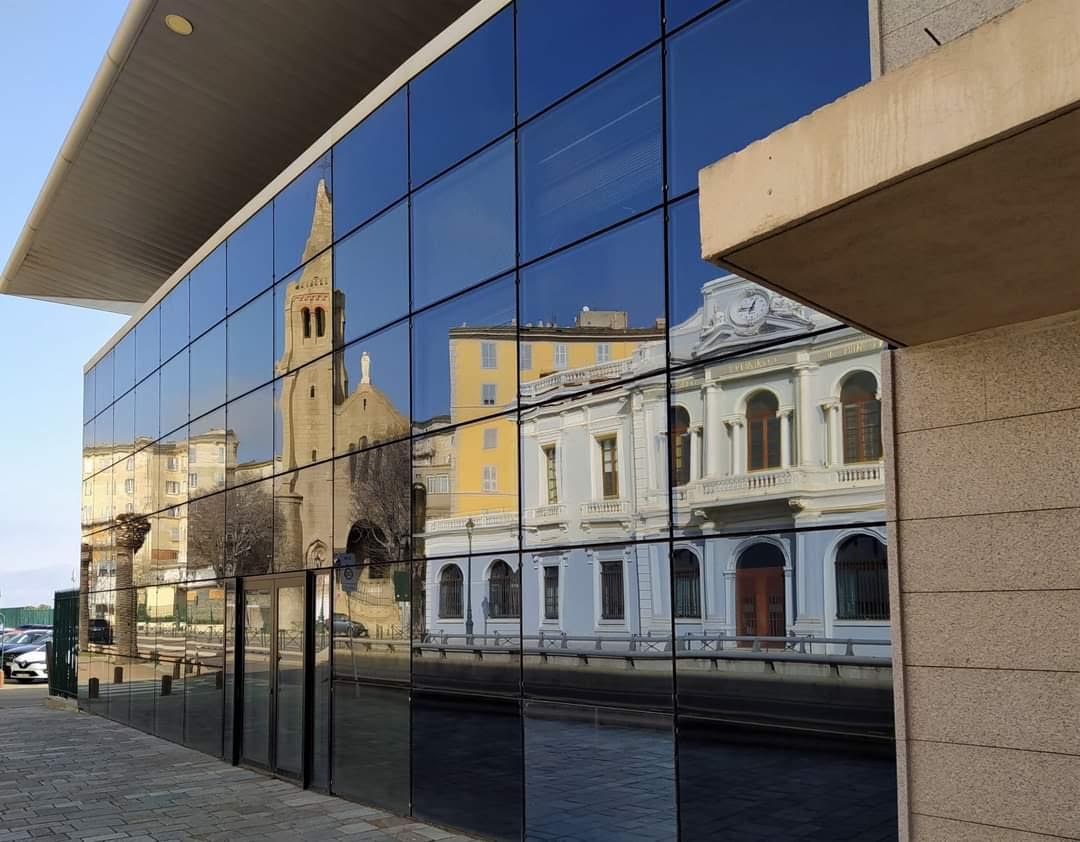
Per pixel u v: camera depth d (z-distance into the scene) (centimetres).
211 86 1410
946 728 515
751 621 647
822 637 598
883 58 572
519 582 859
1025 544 493
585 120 823
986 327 511
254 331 1416
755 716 636
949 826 509
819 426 613
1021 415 500
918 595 535
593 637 774
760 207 377
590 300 804
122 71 1377
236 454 1449
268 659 1291
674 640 702
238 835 919
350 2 1227
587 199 815
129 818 1009
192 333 1655
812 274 423
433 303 1008
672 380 723
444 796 929
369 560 1084
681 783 682
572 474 811
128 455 1978
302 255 1288
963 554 517
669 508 718
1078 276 427
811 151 359
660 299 738
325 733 1145
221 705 1431
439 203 1008
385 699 1030
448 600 949
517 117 903
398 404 1054
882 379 570
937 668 522
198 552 1570
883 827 552
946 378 533
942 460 531
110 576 2047
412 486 1020
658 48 755
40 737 1681
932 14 547
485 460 916
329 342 1203
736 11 692
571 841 774
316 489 1211
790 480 629
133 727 1817
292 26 1271
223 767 1335
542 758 812
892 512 551
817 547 608
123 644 1919
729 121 690
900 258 405
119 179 1702
